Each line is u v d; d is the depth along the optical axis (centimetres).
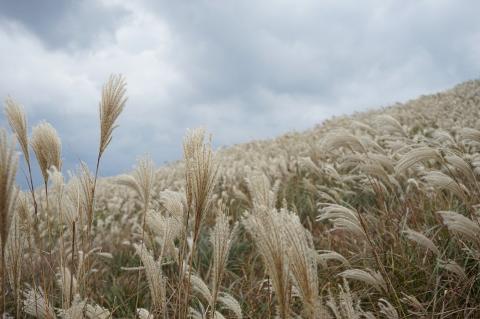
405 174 588
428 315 286
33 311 217
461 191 311
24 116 236
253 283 424
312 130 1884
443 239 380
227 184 863
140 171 271
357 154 409
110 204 925
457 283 316
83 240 256
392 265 353
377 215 504
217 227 175
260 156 1336
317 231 565
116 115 244
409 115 1605
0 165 161
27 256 354
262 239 137
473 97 1816
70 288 230
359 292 338
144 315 229
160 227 267
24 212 247
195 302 390
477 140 344
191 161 181
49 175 246
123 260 583
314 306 129
